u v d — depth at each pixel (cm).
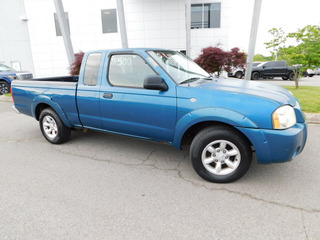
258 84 344
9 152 427
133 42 1756
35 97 449
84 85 388
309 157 368
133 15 1712
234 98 276
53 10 1809
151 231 220
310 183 295
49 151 427
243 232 216
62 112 420
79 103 394
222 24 1647
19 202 271
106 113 368
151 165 360
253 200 263
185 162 368
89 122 396
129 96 338
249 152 283
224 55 1148
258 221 230
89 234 218
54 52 1888
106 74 366
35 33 1873
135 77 341
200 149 296
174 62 357
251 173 323
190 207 254
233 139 280
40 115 458
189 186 297
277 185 292
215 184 300
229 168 297
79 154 409
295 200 261
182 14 1666
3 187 305
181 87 304
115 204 263
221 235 213
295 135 261
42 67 1930
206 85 314
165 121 316
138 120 339
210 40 1677
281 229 218
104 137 496
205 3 1628
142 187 297
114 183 309
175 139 315
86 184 308
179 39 1706
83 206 261
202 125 305
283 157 267
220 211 246
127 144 451
